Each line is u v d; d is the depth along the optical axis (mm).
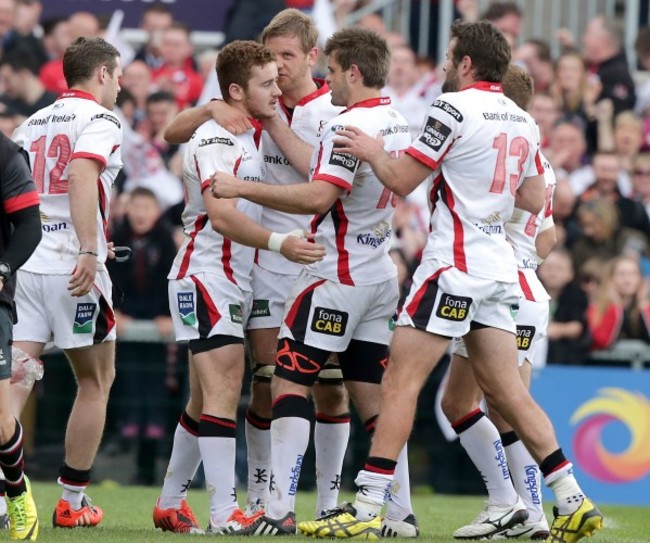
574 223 41062
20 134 22500
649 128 42875
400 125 21000
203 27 43188
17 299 21828
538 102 42719
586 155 42469
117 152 22125
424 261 19938
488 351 20062
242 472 36625
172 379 38844
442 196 19969
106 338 22219
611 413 36969
